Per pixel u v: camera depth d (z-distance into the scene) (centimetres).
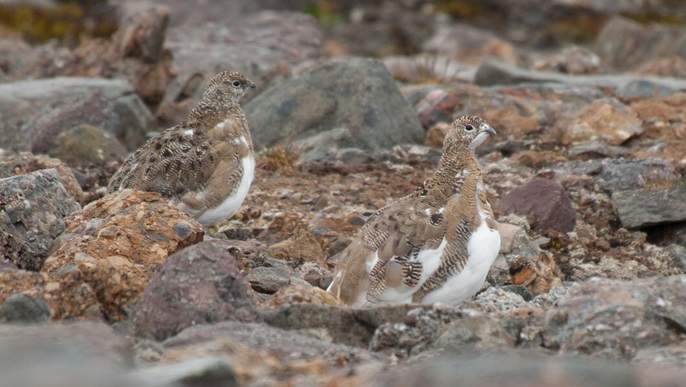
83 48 2592
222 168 1419
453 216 1186
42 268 1171
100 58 2525
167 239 1199
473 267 1183
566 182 1681
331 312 1031
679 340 950
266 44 3053
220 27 3194
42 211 1278
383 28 3641
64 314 1053
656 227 1566
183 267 1023
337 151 1895
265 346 934
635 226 1547
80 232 1217
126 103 2202
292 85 2066
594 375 801
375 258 1173
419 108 2153
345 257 1207
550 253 1410
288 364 898
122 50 2497
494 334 948
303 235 1401
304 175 1794
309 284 1238
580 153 1875
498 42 3453
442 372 817
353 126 1981
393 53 3503
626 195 1588
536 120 2044
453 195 1207
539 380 795
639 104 2084
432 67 2775
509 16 3881
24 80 2522
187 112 2317
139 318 1005
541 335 991
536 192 1548
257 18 3281
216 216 1434
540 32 3781
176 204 1397
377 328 1013
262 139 2002
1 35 3256
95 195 1644
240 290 1023
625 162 1753
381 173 1809
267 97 2077
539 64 2836
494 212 1555
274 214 1565
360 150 1898
